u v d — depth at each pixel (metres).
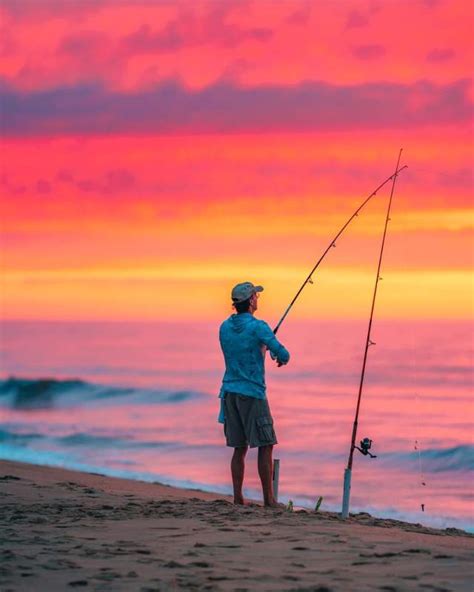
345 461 45.91
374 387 81.75
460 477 40.91
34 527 12.95
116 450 50.84
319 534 12.34
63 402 79.31
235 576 9.97
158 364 120.12
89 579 9.80
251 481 36.78
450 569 10.34
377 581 9.79
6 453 47.06
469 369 92.94
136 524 13.12
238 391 15.80
